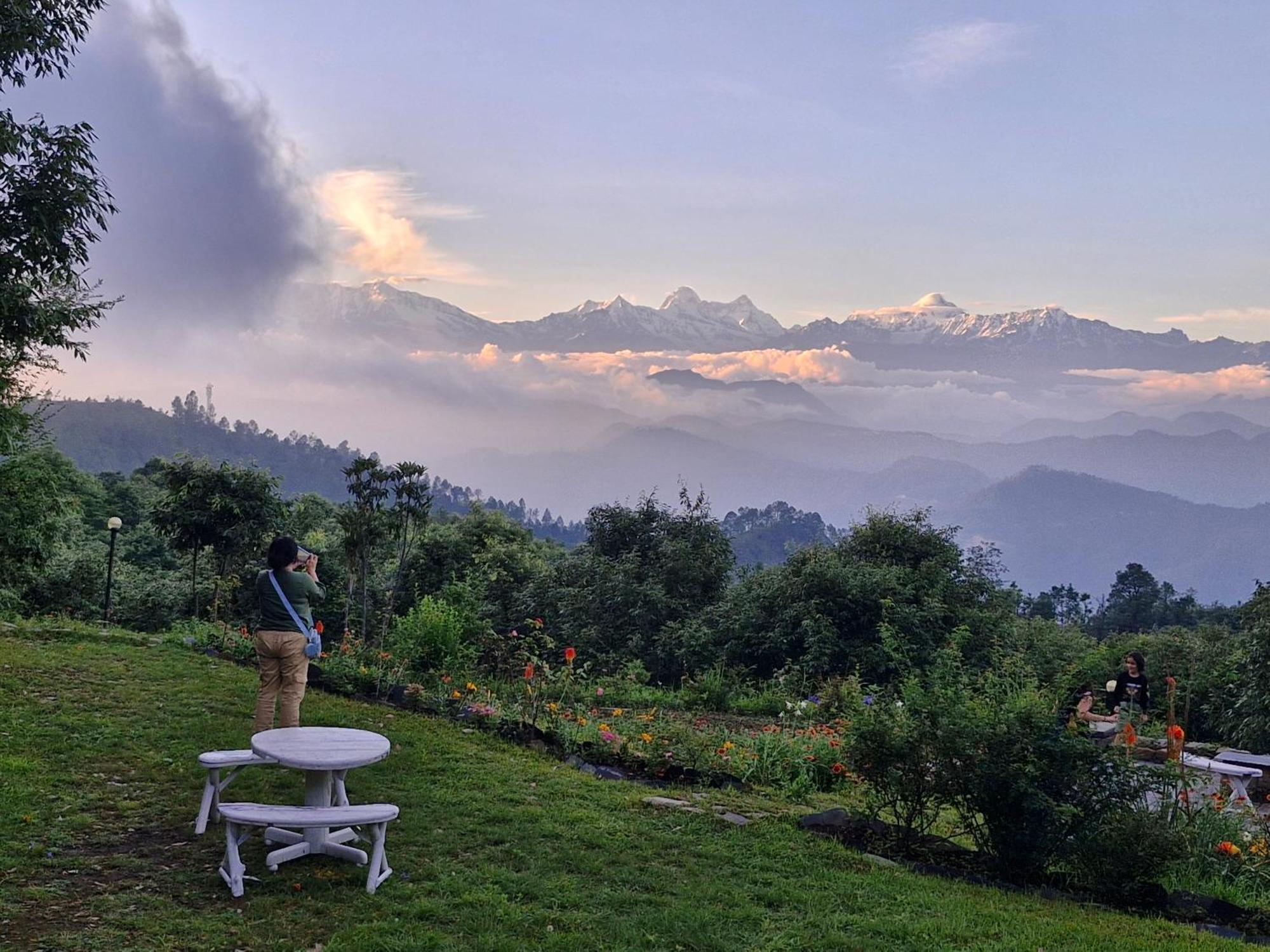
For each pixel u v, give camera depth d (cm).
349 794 728
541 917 515
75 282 1089
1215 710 1644
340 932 479
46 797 665
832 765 948
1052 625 2659
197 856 580
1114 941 530
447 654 1376
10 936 450
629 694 1725
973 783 662
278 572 778
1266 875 667
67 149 949
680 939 502
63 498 1725
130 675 1112
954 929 539
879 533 2461
